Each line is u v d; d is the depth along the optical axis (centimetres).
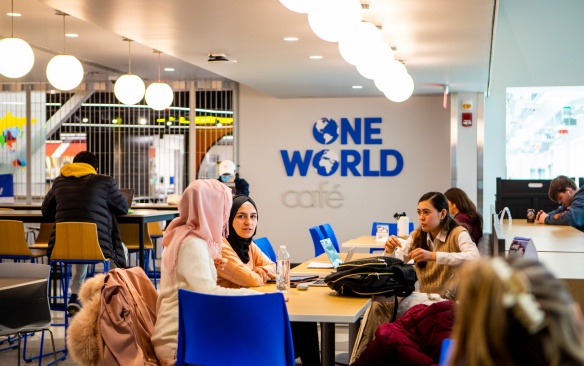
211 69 928
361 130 1228
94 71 1179
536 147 1334
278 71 938
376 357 349
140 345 378
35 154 1312
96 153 1299
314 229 804
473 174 1161
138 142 1290
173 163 1281
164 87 994
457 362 115
